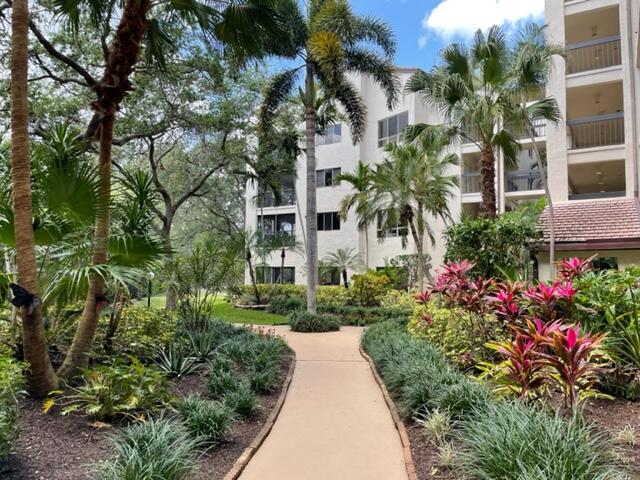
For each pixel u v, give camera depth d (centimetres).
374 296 1773
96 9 628
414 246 2158
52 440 366
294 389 630
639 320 489
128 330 643
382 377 657
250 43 686
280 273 2514
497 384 445
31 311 428
